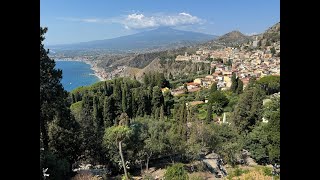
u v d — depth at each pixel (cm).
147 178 1399
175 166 1362
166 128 1683
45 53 1184
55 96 1234
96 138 1410
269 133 1628
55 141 1248
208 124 2078
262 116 2031
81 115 1505
